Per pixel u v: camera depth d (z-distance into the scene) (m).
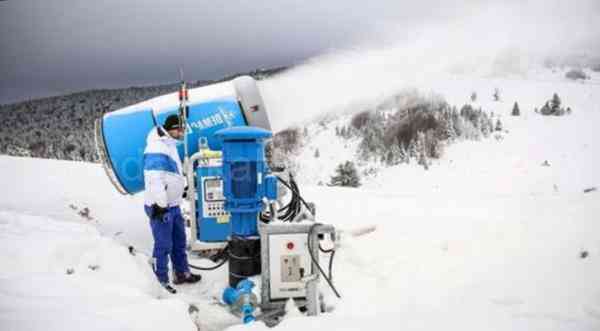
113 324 2.61
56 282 3.18
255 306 3.37
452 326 2.68
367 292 3.54
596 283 2.98
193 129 5.18
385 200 7.01
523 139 144.62
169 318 2.77
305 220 3.93
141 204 6.89
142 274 3.75
